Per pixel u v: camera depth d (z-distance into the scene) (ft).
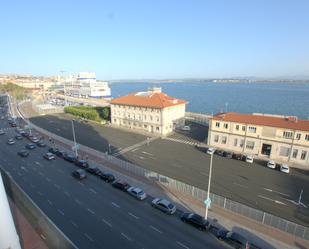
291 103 627.46
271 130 173.17
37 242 52.39
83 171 142.72
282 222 93.45
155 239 87.66
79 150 189.37
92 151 187.11
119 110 275.18
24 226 58.13
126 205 110.42
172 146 203.51
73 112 346.13
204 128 266.57
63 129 264.31
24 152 176.04
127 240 86.74
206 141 217.56
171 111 250.57
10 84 631.97
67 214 102.27
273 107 555.69
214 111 504.02
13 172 146.51
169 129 251.60
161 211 105.91
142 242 85.87
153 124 246.06
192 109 533.96
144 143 211.20
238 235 85.71
